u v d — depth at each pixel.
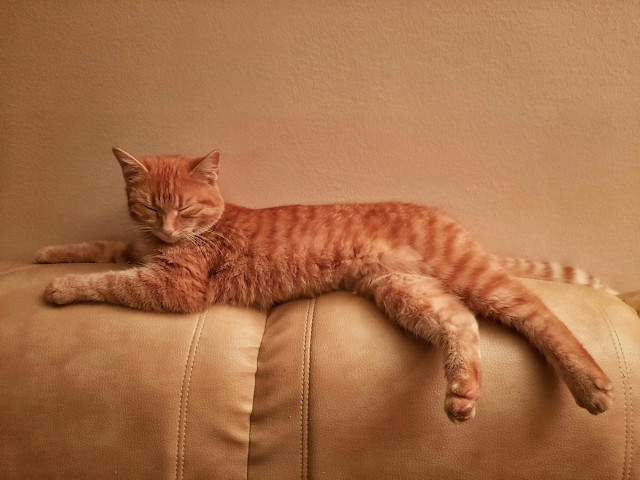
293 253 1.34
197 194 1.35
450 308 1.13
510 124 1.42
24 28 1.43
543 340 1.05
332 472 1.00
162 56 1.44
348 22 1.39
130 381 1.04
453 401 0.95
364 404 1.02
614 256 1.48
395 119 1.45
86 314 1.15
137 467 1.01
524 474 0.99
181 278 1.27
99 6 1.42
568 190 1.45
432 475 0.99
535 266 1.45
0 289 1.21
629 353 1.06
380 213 1.40
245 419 1.04
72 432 1.02
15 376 1.05
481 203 1.48
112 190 1.55
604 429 1.00
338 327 1.12
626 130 1.39
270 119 1.47
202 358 1.07
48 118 1.49
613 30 1.34
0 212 1.57
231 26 1.42
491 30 1.37
